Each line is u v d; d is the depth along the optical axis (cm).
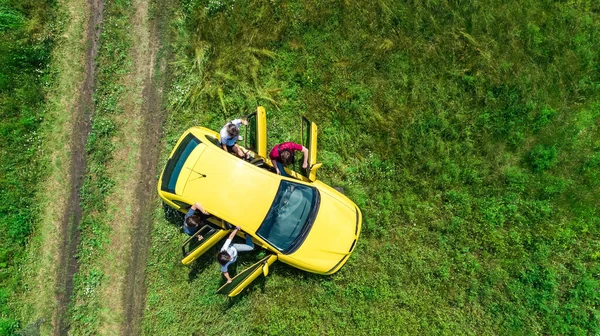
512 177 704
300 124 728
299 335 705
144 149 720
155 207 717
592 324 676
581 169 705
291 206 629
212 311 711
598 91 711
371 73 724
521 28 719
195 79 720
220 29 717
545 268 694
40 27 707
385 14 722
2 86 691
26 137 707
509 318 693
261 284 710
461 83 719
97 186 715
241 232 632
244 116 722
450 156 717
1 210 693
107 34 719
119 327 712
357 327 705
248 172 611
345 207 666
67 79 717
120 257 716
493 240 702
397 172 720
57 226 712
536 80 712
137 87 721
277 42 725
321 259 656
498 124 713
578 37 716
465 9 718
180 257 713
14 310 699
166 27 722
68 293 709
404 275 709
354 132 722
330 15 725
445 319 703
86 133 716
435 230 714
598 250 697
